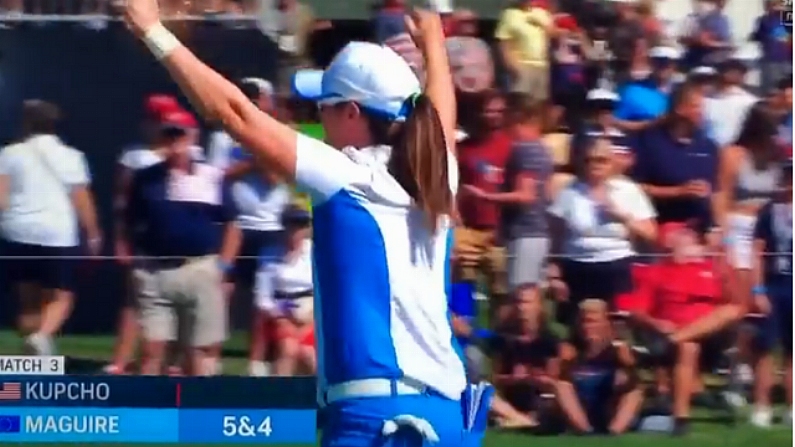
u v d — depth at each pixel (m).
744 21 23.39
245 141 11.88
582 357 23.70
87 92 22.41
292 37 22.22
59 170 22.42
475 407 12.52
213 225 22.69
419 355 12.21
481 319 23.34
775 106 23.48
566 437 23.58
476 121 23.05
